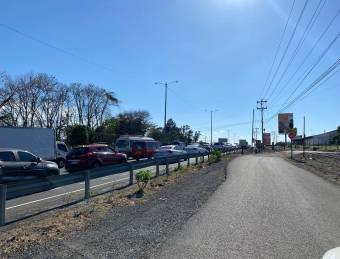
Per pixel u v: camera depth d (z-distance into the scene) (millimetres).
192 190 18984
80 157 30469
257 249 8508
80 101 90562
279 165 38000
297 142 162875
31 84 78438
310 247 8695
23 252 8289
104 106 94375
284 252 8297
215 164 39438
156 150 44531
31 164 21672
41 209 13906
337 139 132875
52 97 82562
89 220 11617
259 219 11781
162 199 16016
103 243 8922
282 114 92562
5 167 20672
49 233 10000
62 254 8062
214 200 15594
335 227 10742
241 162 42531
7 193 11938
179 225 10898
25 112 77938
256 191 18422
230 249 8500
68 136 80812
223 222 11328
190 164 37812
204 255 8055
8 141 31781
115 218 11898
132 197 16516
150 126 124062
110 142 94625
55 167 22906
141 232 10031
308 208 13797
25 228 10711
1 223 11180
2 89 73875
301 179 24562
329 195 17391
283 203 14852
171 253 8172
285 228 10586
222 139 122188
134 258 7801
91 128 92062
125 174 27531
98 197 16547
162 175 26531
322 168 35125
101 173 17812
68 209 13672
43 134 33562
